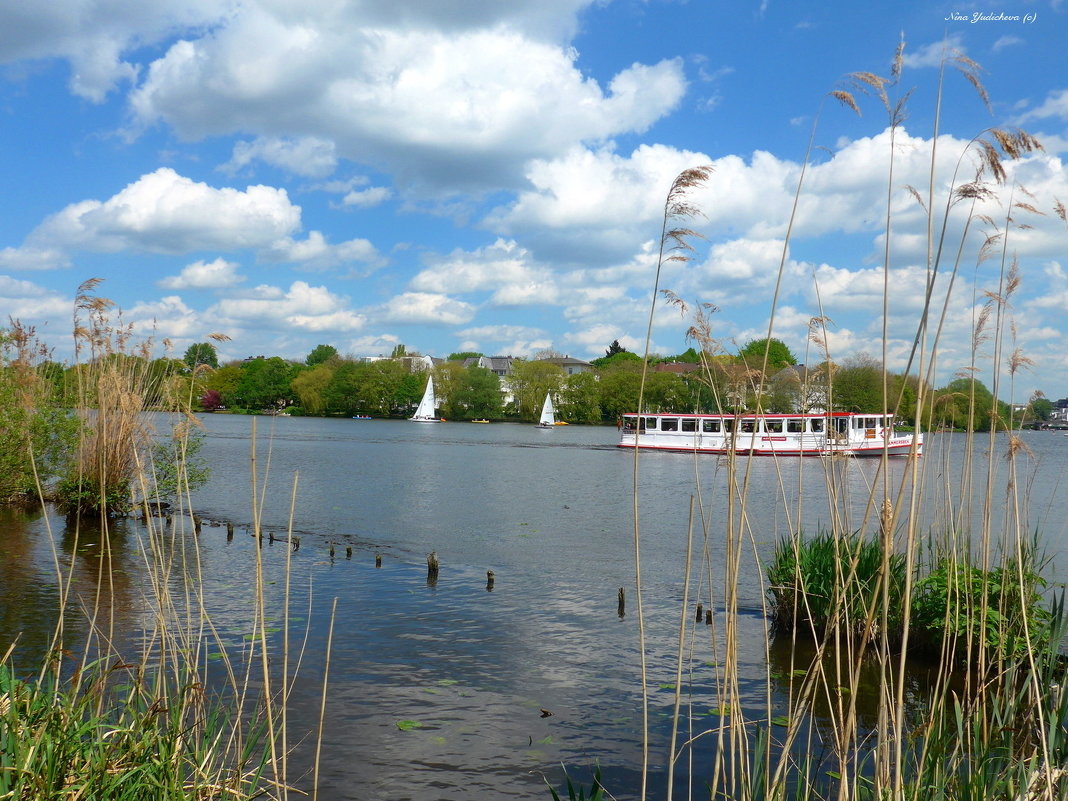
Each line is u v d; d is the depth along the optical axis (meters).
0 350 19.91
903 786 5.13
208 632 11.43
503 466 49.53
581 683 10.04
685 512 27.17
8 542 17.59
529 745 8.21
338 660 10.60
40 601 12.55
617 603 14.23
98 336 18.06
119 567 15.57
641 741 8.36
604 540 21.39
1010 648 8.59
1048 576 14.39
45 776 4.18
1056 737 5.97
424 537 21.91
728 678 5.53
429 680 9.98
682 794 7.18
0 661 5.21
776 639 11.91
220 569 16.20
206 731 5.73
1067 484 35.81
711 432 63.53
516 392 139.38
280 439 76.19
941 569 10.52
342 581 15.72
